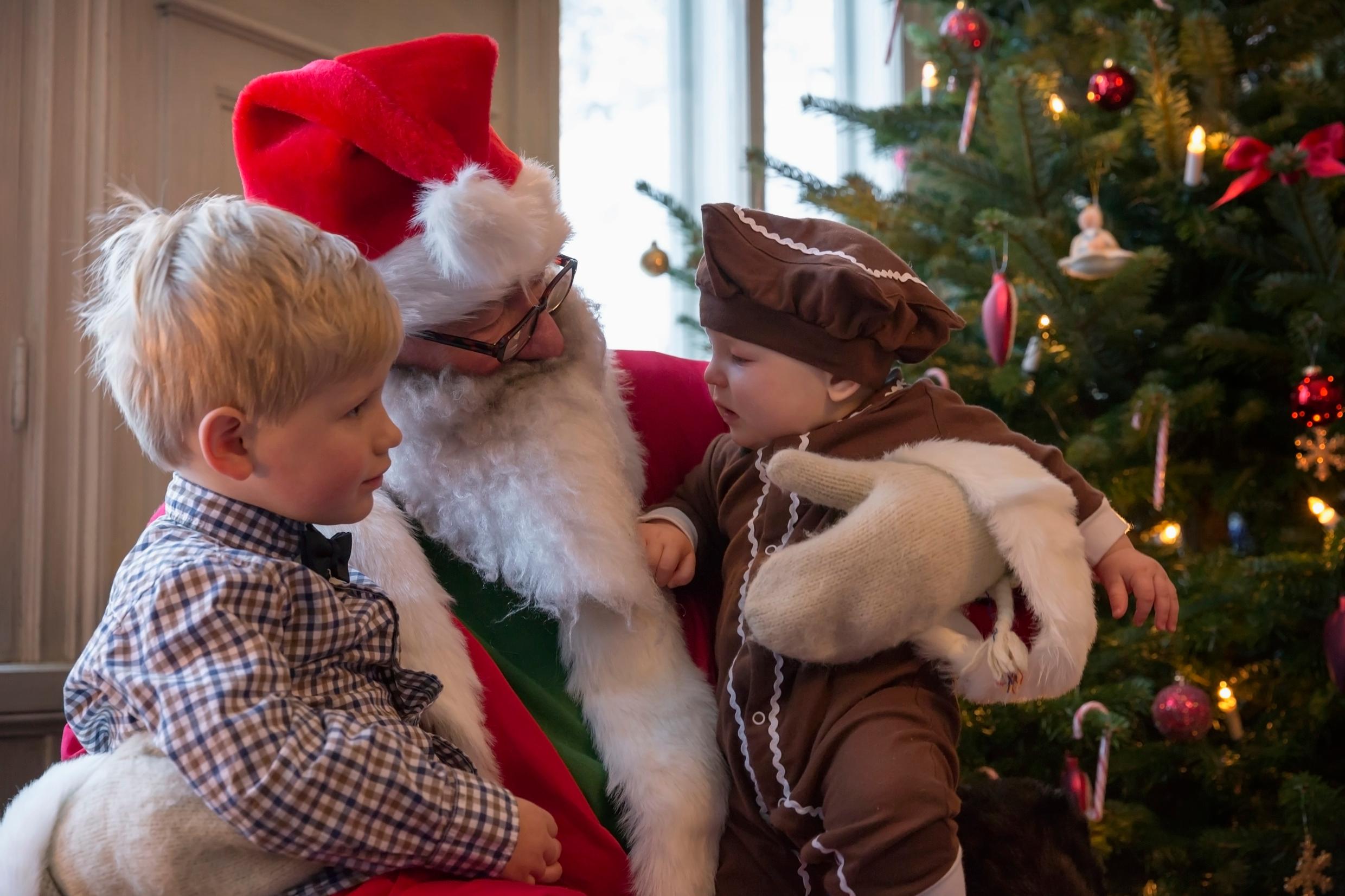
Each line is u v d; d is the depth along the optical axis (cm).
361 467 86
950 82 238
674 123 287
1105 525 107
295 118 104
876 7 324
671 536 109
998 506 95
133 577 82
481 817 83
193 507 86
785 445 107
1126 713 189
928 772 92
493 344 102
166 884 76
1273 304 203
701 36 291
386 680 90
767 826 99
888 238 221
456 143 102
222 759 75
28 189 171
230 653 77
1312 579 190
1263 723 203
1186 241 217
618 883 96
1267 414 218
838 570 91
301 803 76
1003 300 182
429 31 223
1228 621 191
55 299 172
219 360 80
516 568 101
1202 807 214
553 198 110
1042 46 228
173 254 83
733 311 107
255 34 196
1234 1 226
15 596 169
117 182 177
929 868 89
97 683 81
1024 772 202
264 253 83
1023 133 206
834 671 98
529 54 238
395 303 90
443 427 102
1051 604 94
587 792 98
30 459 170
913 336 109
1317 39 219
